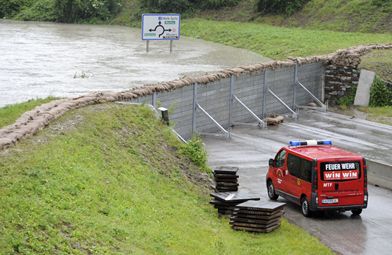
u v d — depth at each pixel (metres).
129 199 21.33
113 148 25.64
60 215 17.44
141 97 34.12
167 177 25.89
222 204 24.05
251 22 106.94
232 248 20.34
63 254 15.55
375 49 62.84
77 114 27.75
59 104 28.48
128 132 28.00
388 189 31.38
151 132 29.12
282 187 27.81
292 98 52.91
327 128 46.75
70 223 17.31
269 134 43.56
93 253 16.20
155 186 24.30
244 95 46.44
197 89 40.28
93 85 52.53
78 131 25.55
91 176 21.44
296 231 23.59
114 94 32.16
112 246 17.03
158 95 36.03
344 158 25.84
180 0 119.19
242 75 45.75
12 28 111.12
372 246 23.22
